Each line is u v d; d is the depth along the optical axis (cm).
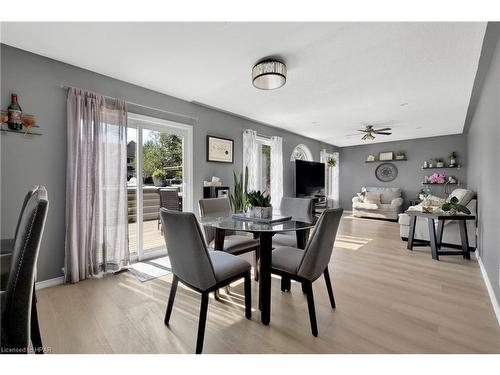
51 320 184
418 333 169
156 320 185
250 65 259
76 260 252
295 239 259
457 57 242
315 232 166
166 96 347
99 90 279
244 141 471
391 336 166
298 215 266
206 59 247
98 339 162
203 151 402
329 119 488
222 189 402
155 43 218
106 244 276
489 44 218
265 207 224
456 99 366
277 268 182
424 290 237
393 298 221
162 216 164
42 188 126
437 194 688
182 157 379
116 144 284
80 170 256
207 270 154
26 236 89
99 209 269
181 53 235
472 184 481
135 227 327
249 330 173
